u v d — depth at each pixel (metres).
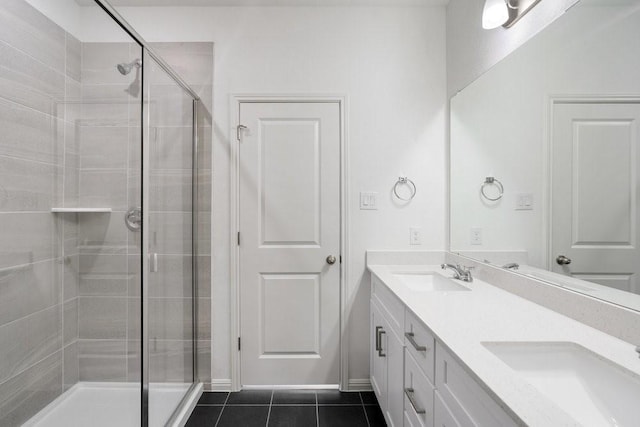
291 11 2.21
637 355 0.83
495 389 0.68
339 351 2.22
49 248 1.54
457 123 2.08
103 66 1.62
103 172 1.64
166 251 1.85
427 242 2.23
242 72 2.21
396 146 2.22
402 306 1.44
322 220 2.22
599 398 0.81
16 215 1.47
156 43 2.19
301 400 2.10
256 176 2.21
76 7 1.63
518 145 1.47
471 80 1.90
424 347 1.15
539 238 1.33
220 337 2.21
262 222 2.22
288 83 2.21
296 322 2.22
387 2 2.17
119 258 1.61
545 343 0.93
